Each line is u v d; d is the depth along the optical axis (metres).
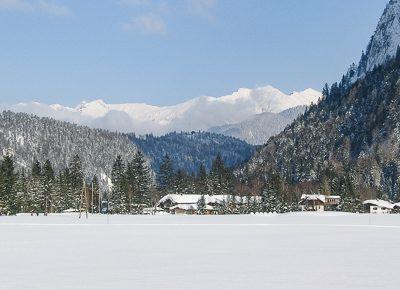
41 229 76.38
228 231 71.62
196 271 31.59
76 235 63.22
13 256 40.16
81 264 35.12
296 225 89.31
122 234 65.06
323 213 190.12
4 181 163.38
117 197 199.62
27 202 176.38
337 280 28.08
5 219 118.00
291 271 31.48
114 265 34.53
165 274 30.39
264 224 93.00
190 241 53.97
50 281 27.92
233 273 30.73
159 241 54.16
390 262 35.75
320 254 41.19
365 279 28.39
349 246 48.12
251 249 45.41
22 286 26.44
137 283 27.22
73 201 198.12
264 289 25.47
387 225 89.56
